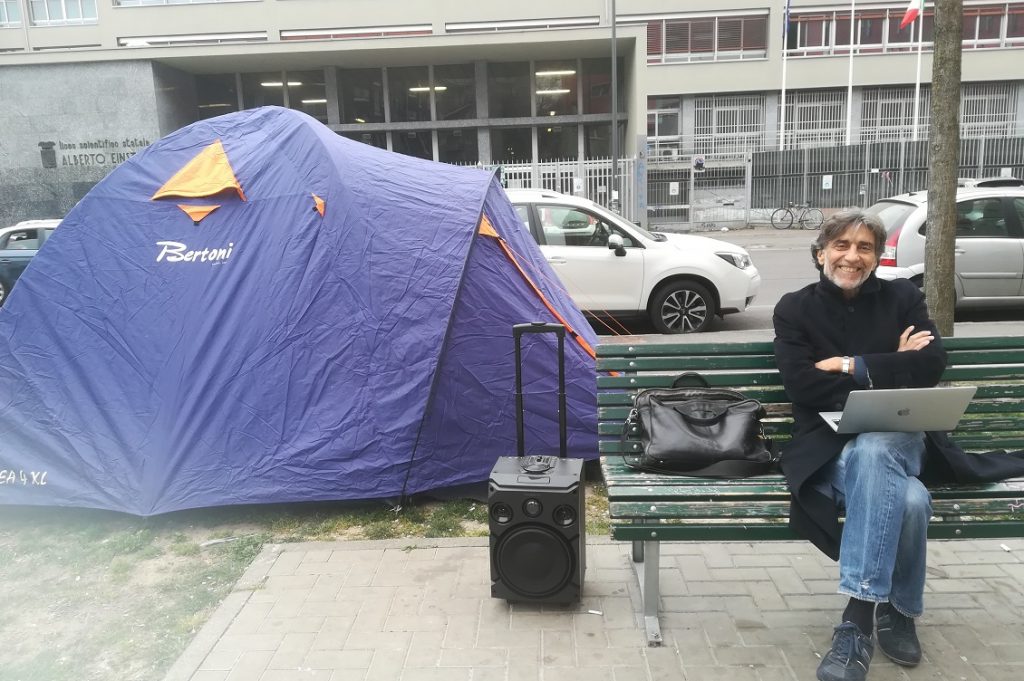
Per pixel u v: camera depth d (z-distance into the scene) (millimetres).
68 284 4188
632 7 27719
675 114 28734
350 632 2895
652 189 23781
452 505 4105
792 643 2779
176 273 4137
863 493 2549
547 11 27625
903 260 8312
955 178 4363
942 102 4285
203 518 4023
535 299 4480
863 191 24031
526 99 26250
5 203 22516
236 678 2633
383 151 4852
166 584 3338
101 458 3959
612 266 8453
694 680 2574
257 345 4004
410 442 3977
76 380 4070
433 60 25266
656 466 2967
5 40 27734
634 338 8477
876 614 2814
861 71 27766
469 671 2641
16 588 3359
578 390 4363
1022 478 2844
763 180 24203
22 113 22109
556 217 8547
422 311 4074
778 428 3244
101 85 22156
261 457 3939
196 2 27438
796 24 27750
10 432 4051
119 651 2855
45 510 4113
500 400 4215
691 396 3133
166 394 3967
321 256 4086
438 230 4289
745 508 2721
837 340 2955
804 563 3402
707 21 27797
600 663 2674
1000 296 8641
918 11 24016
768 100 28391
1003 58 27500
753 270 8961
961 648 2709
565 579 2977
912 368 2803
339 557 3506
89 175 22484
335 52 23500
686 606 3049
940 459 2762
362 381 4004
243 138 4488
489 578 3285
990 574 3223
